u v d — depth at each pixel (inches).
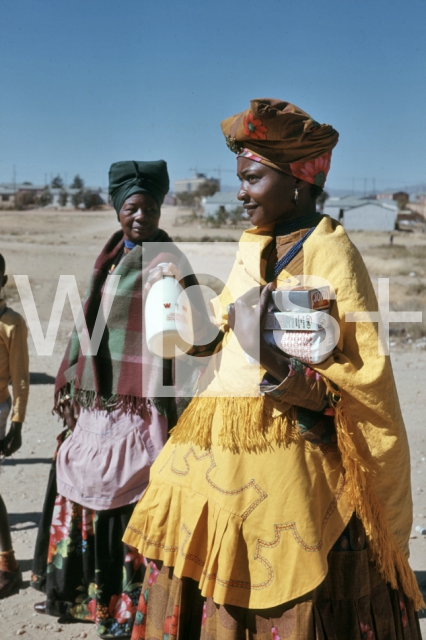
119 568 145.4
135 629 115.3
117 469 142.9
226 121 106.1
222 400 102.0
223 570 97.3
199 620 106.3
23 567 179.9
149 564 113.6
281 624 96.7
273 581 96.3
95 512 145.2
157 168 153.2
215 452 101.2
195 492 103.1
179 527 105.8
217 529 98.7
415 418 308.5
